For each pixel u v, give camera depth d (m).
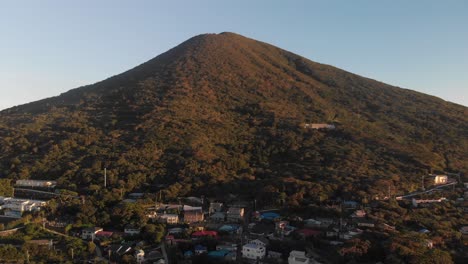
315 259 119.38
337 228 137.50
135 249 126.31
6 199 155.00
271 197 161.25
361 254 117.50
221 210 158.88
